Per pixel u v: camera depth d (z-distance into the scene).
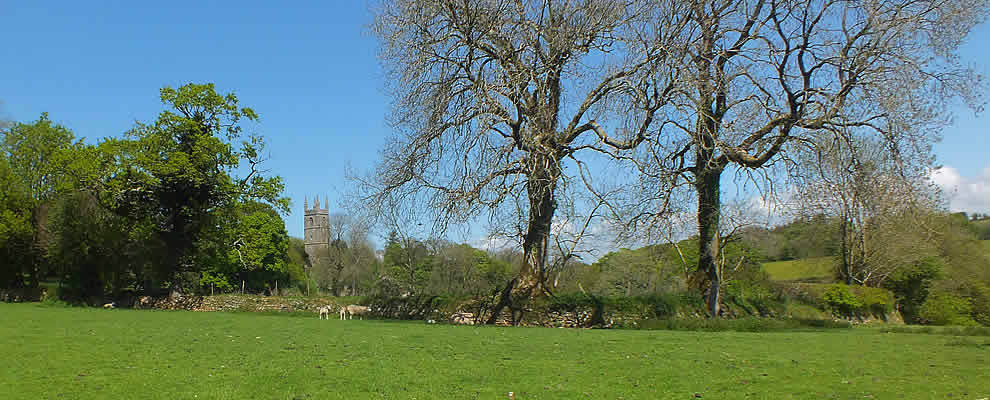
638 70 22.88
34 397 8.45
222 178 41.44
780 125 23.59
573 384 9.47
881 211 23.14
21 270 47.59
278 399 8.45
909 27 21.02
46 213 45.28
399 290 52.62
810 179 22.80
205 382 9.52
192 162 40.38
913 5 21.41
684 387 9.16
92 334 16.64
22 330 17.50
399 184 26.05
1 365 10.94
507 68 24.14
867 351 13.10
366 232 27.31
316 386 9.27
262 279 64.62
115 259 42.88
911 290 38.25
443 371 10.59
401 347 14.16
